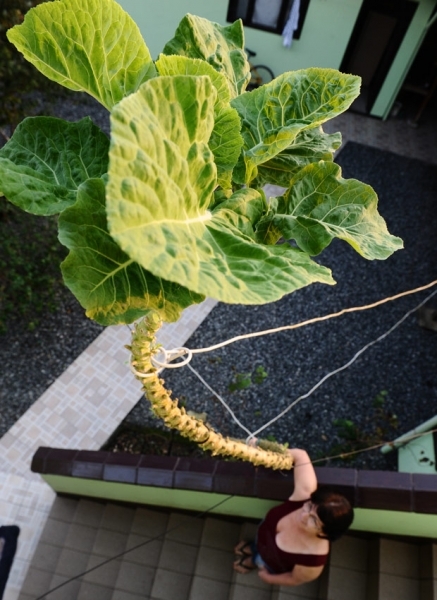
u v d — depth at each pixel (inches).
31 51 48.6
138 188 27.9
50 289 218.7
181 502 142.4
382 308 238.8
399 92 339.6
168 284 42.2
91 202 40.0
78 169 54.3
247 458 99.0
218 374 208.4
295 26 283.6
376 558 132.9
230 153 47.5
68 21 45.8
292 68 317.1
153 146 29.9
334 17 282.8
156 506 152.5
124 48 47.4
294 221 54.2
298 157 64.5
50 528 156.9
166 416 71.9
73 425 187.8
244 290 32.9
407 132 328.2
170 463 132.7
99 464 136.1
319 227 53.7
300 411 202.7
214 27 63.7
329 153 65.0
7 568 153.6
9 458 177.9
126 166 27.3
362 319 233.6
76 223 40.3
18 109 219.6
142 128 29.0
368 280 249.6
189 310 224.2
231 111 45.0
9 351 202.5
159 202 30.2
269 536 120.5
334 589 132.7
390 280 250.8
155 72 48.9
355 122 327.6
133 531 150.0
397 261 259.1
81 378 198.8
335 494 107.6
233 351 215.8
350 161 304.8
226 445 89.8
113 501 156.6
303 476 117.7
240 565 136.8
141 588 142.6
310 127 53.8
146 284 42.3
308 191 58.5
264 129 58.8
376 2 277.3
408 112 339.3
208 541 144.9
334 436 197.5
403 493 114.1
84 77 49.9
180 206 33.8
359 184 57.1
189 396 201.5
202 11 291.9
